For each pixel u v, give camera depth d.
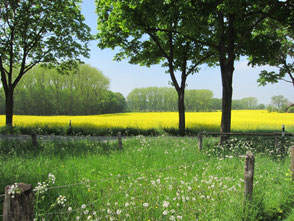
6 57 20.70
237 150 9.22
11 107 19.95
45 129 18.55
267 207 4.20
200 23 11.77
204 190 4.46
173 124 24.45
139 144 10.69
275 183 5.41
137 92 109.25
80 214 3.29
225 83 12.05
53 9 18.66
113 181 5.01
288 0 10.70
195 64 20.14
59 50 20.38
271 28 15.61
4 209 2.19
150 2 11.67
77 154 8.28
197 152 8.91
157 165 6.92
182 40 18.70
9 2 16.58
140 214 3.54
